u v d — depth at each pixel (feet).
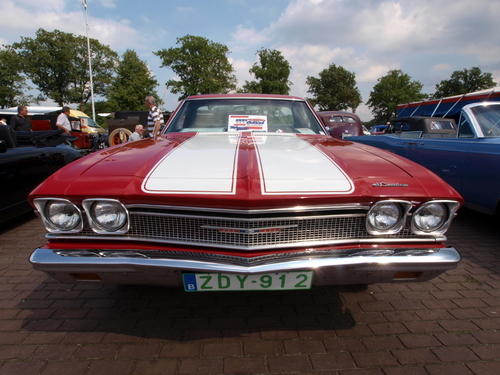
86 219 5.02
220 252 4.87
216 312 6.61
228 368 5.11
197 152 6.06
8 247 10.28
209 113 9.29
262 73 122.42
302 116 9.55
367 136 18.66
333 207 4.81
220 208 4.65
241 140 7.27
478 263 9.02
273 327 6.14
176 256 4.93
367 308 6.79
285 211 4.69
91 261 4.86
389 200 4.88
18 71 128.16
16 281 7.97
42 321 6.32
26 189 12.10
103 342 5.71
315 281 5.08
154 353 5.43
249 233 4.74
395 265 4.97
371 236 5.17
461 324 6.27
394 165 5.64
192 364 5.19
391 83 159.84
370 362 5.26
